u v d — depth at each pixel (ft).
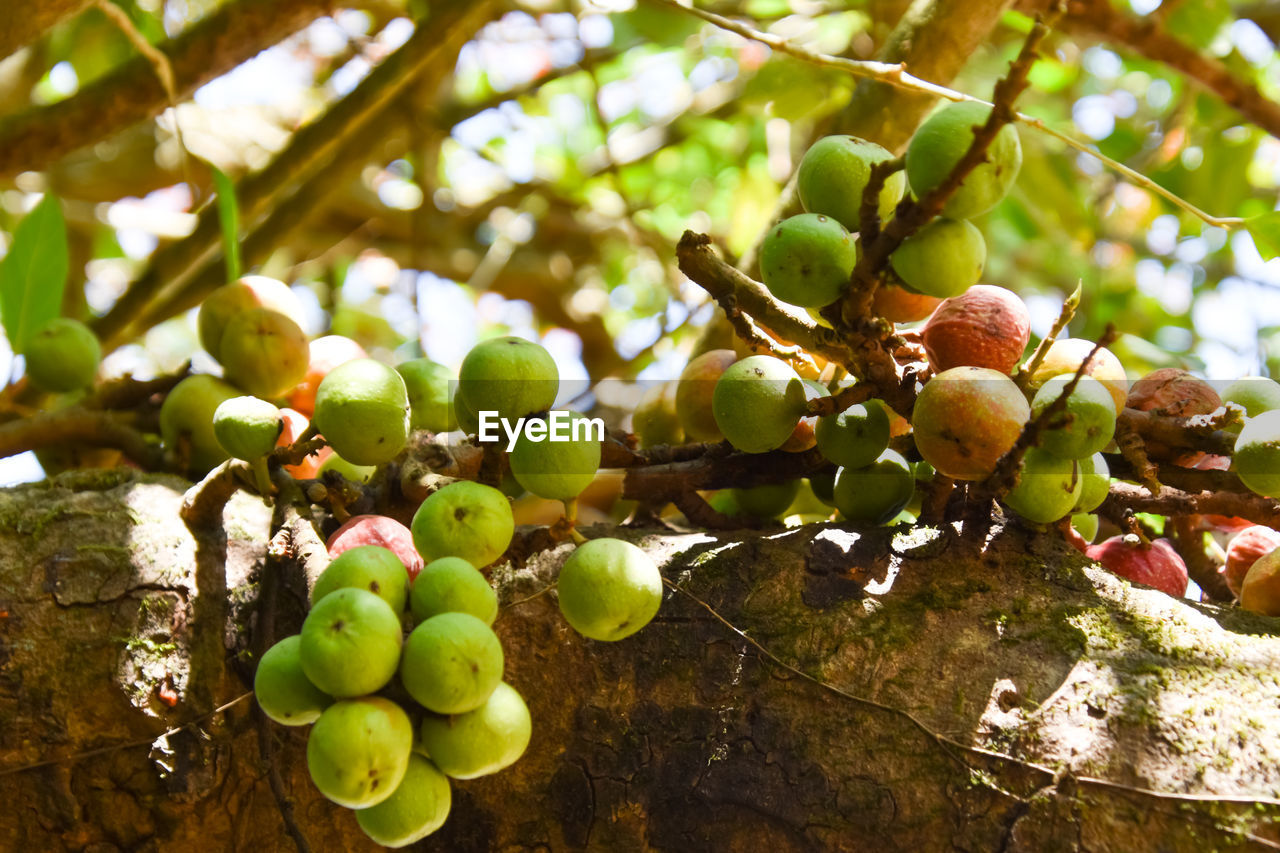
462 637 1.90
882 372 2.16
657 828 2.23
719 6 4.81
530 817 2.25
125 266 6.37
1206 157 4.67
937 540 2.30
